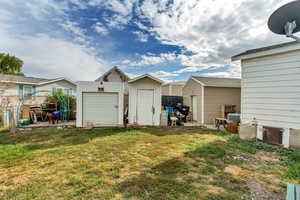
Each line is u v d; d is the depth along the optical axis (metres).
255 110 5.51
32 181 2.66
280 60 4.87
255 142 5.07
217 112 10.27
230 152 4.13
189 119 11.57
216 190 2.36
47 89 14.58
